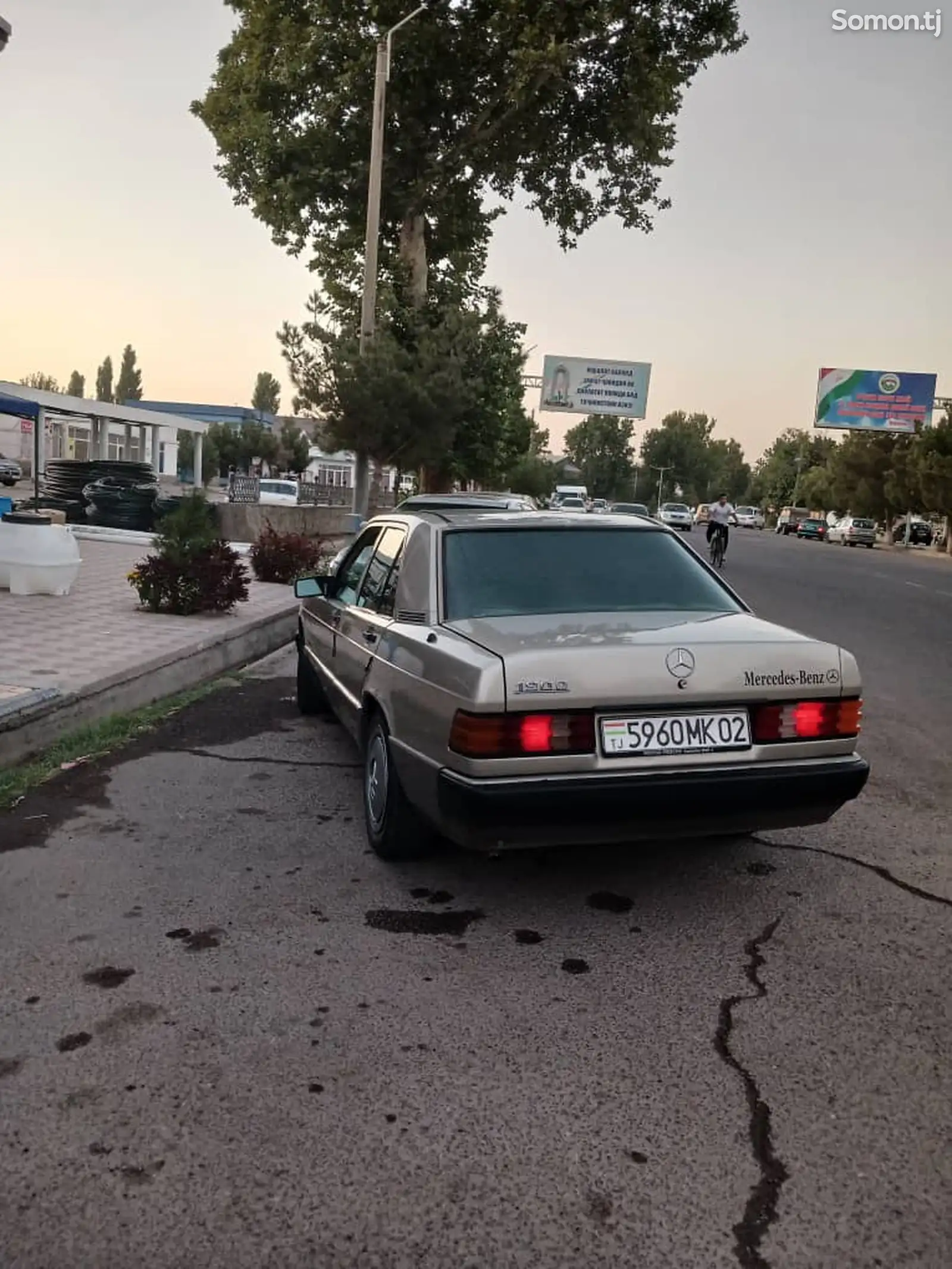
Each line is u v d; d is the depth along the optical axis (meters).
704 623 4.08
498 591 4.29
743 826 3.73
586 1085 2.77
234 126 24.09
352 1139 2.52
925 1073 2.86
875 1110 2.68
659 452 147.25
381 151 19.17
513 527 4.66
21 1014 3.08
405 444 18.86
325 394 18.31
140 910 3.85
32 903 3.90
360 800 5.27
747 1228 2.25
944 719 7.57
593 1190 2.36
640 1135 2.56
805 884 4.24
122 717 6.80
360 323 23.16
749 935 3.74
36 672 7.15
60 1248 2.16
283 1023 3.06
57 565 11.53
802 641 3.86
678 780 3.55
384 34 20.84
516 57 21.05
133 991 3.23
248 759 6.03
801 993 3.31
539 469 69.19
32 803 5.11
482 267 27.50
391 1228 2.23
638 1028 3.07
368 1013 3.12
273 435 63.75
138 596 11.59
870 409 50.59
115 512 22.73
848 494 60.59
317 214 24.59
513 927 3.77
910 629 13.12
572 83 23.08
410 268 23.95
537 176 25.44
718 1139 2.55
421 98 22.44
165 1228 2.21
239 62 24.03
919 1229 2.25
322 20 21.83
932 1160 2.48
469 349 19.56
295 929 3.71
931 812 5.27
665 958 3.54
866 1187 2.38
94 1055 2.86
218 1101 2.66
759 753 3.70
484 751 3.46
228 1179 2.37
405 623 4.32
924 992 3.33
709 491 147.75
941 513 48.25
